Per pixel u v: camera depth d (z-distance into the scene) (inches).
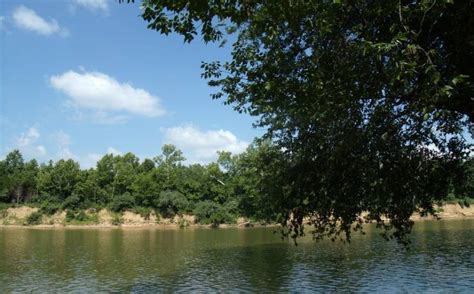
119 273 1486.2
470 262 1451.8
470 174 504.7
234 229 3609.7
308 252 1803.6
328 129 466.9
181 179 4456.2
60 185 4475.9
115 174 4638.3
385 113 413.7
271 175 563.2
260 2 319.0
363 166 466.0
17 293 1203.9
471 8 309.7
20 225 4168.3
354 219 527.2
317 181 509.7
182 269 1530.5
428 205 519.5
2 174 4761.3
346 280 1235.2
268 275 1349.7
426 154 484.7
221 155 4276.6
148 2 324.2
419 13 307.9
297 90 385.7
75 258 1876.2
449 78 328.8
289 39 418.9
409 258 1566.2
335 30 369.1
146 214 4266.7
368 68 367.2
